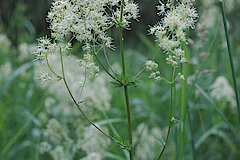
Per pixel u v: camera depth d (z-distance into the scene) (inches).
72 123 234.5
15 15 417.1
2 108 251.1
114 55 469.4
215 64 272.4
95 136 201.3
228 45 145.2
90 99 221.3
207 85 254.4
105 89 250.1
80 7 118.7
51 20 121.9
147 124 225.3
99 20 118.3
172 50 115.0
